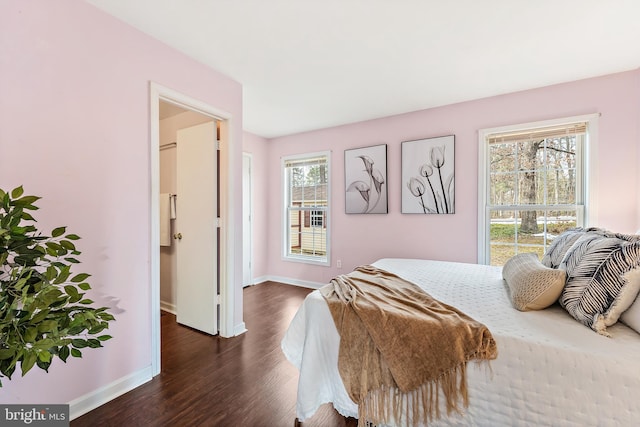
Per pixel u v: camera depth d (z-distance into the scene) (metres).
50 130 1.43
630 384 0.94
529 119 2.72
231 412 1.56
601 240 1.33
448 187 3.12
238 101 2.57
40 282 0.91
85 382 1.57
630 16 1.67
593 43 1.96
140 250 1.82
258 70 2.36
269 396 1.70
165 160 3.18
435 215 3.23
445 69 2.35
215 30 1.83
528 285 1.45
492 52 2.09
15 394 1.33
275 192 4.55
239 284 2.63
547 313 1.37
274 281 4.55
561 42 1.95
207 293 2.61
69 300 0.94
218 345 2.36
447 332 1.23
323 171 4.13
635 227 2.29
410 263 2.71
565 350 1.05
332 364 1.48
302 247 4.38
